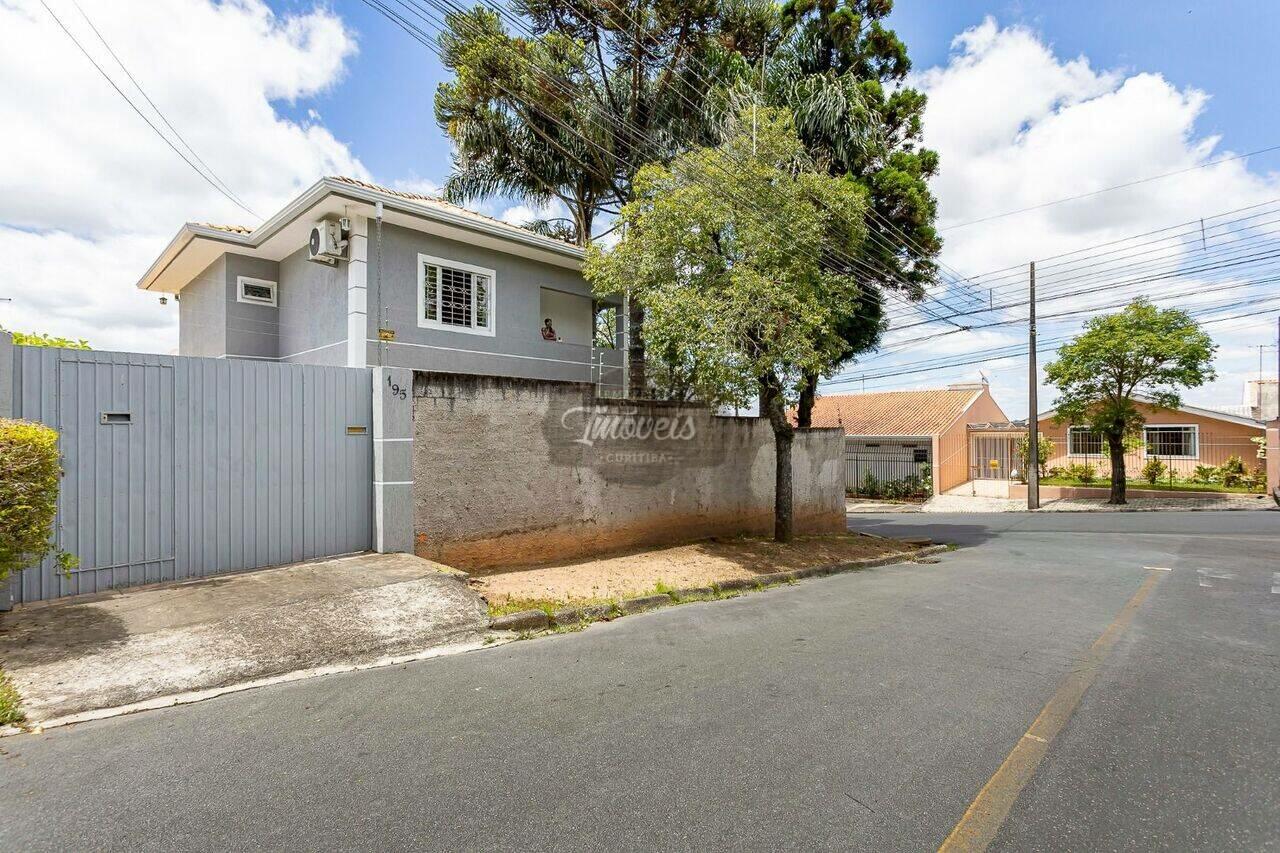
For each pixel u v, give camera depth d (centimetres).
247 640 471
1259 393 2839
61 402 533
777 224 969
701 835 258
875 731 361
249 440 637
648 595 706
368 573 630
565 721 371
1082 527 1557
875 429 2755
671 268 1007
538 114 1440
